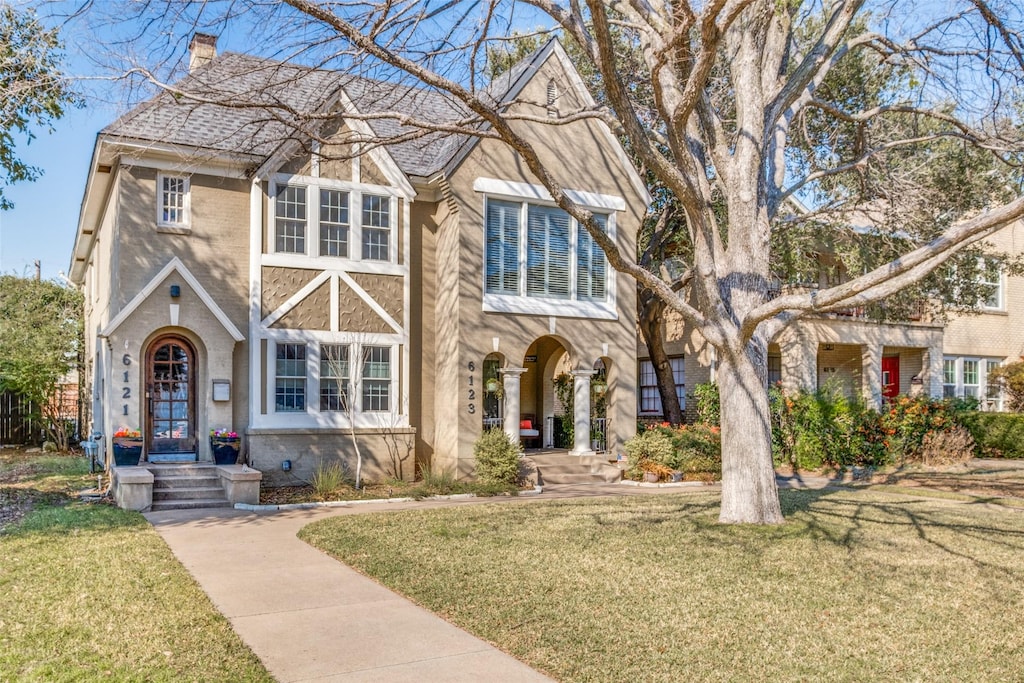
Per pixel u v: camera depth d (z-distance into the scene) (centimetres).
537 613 695
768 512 1149
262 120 1039
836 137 1627
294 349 1642
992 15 1062
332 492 1509
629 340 1933
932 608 720
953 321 2656
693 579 820
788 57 1314
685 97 943
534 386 2259
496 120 875
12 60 941
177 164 1570
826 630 653
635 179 1950
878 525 1127
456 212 1728
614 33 1652
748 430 1158
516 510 1299
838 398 1997
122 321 1501
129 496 1302
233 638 625
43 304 2438
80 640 614
